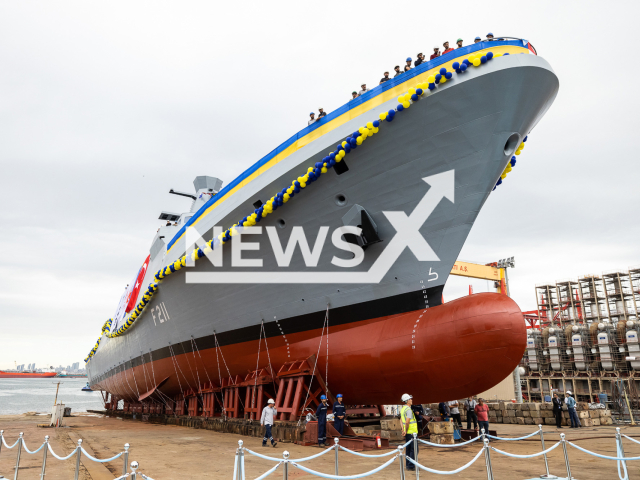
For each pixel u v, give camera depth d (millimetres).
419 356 9578
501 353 8820
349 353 10867
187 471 7523
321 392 11789
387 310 10586
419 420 11594
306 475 7188
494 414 18078
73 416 30766
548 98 9508
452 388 9602
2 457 9438
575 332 45156
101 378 35562
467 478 6824
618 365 40688
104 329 32406
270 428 10242
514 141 9430
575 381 43594
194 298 14844
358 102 10398
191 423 16859
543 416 16453
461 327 9000
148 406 25047
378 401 11305
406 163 9664
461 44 9961
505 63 8641
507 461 8430
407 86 9656
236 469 4859
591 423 16438
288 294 11984
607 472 7305
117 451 10008
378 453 8977
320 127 10922
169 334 17562
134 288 22938
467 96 8828
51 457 9391
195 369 16609
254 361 13453
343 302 11117
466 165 9281
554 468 7695
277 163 11633
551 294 57469
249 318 13141
